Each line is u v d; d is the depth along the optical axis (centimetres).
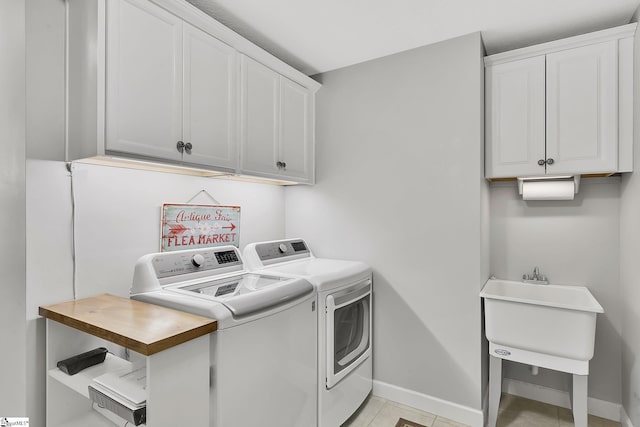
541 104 200
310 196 269
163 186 195
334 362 188
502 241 238
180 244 203
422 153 223
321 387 180
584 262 216
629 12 184
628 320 190
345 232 252
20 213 66
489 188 238
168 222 196
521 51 203
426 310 220
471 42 208
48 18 146
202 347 122
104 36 135
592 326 171
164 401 108
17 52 66
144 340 105
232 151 191
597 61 187
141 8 148
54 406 144
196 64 171
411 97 227
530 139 202
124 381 123
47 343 143
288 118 236
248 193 250
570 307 173
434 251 218
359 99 247
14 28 66
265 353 146
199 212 214
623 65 183
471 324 205
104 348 155
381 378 235
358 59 242
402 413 216
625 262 195
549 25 198
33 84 143
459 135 211
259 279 185
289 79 237
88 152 140
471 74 207
